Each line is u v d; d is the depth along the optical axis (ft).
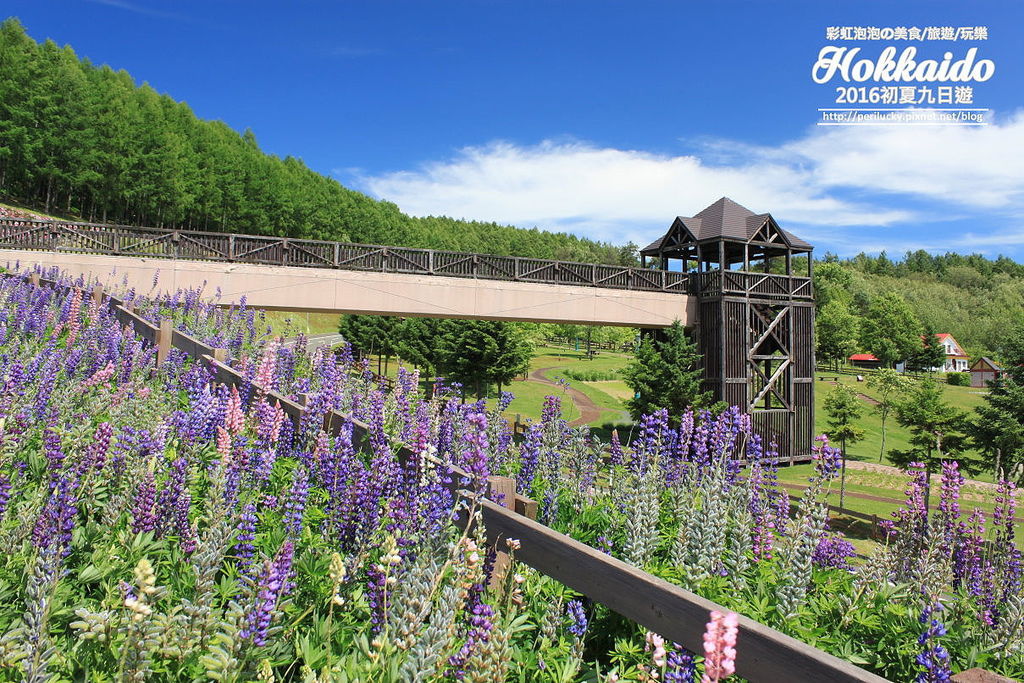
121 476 14.58
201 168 268.21
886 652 13.64
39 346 29.76
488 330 124.98
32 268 53.57
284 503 15.03
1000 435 82.89
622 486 18.75
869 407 189.78
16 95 199.00
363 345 151.74
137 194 225.56
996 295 476.95
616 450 21.72
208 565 9.07
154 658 8.90
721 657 6.29
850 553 17.65
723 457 19.83
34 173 202.39
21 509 12.02
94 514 14.20
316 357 33.55
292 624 10.12
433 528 11.25
